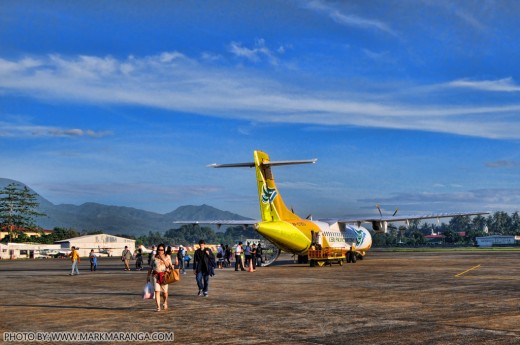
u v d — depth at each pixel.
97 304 18.75
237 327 13.65
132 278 32.69
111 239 119.31
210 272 21.14
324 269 38.19
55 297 21.23
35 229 156.38
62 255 106.50
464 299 18.88
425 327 13.31
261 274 33.53
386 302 18.25
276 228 39.00
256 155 38.00
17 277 34.44
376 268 38.66
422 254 75.56
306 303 18.30
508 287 23.17
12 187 151.62
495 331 12.72
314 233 42.94
